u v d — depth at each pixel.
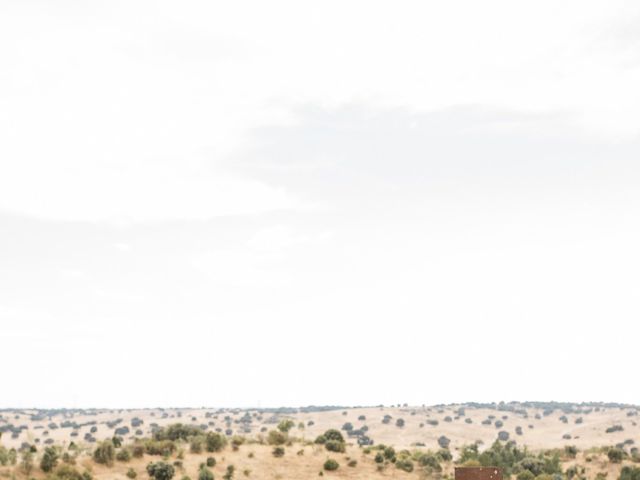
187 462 90.38
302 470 93.56
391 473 97.44
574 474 108.88
